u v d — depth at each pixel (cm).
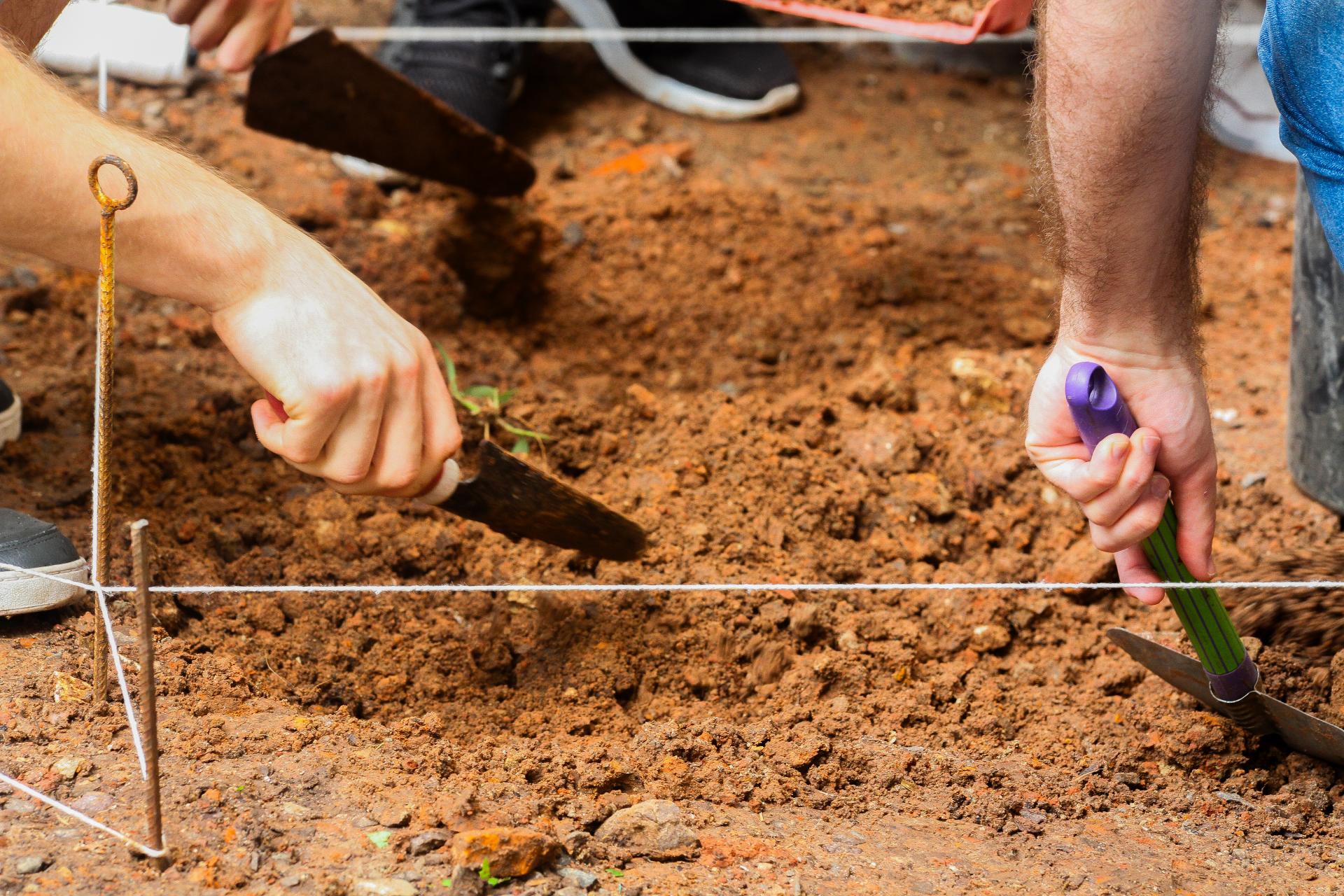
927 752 188
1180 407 178
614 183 269
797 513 206
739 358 230
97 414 174
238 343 175
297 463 178
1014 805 183
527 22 299
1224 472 215
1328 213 182
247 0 213
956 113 321
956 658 197
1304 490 212
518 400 217
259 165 259
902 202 276
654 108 305
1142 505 178
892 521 208
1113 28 169
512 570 199
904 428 217
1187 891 177
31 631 186
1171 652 188
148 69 271
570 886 172
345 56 218
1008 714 193
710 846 177
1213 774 189
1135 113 170
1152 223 173
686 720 190
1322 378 206
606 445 213
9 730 177
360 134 224
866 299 242
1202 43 170
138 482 202
